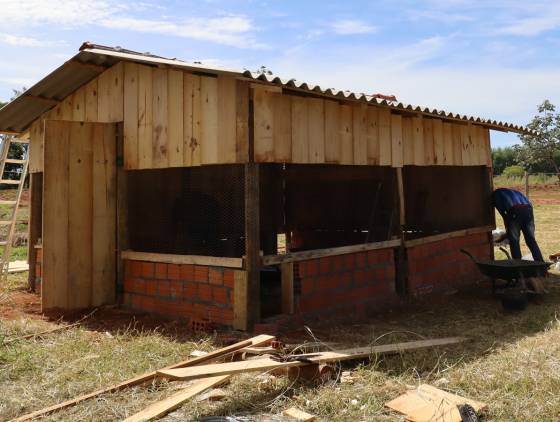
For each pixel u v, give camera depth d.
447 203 10.49
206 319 6.20
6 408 3.83
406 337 5.98
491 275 7.93
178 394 3.97
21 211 20.64
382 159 7.74
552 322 6.64
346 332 6.18
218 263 6.16
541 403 3.90
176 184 7.89
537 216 21.41
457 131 9.48
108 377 4.47
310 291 6.56
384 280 7.73
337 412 3.84
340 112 7.07
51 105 8.42
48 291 7.06
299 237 10.72
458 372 4.61
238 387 4.21
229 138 5.91
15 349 5.15
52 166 7.08
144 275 7.10
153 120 6.88
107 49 6.89
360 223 9.92
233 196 7.12
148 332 6.00
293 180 10.52
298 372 4.32
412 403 3.91
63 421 3.62
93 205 7.37
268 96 6.12
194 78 6.34
